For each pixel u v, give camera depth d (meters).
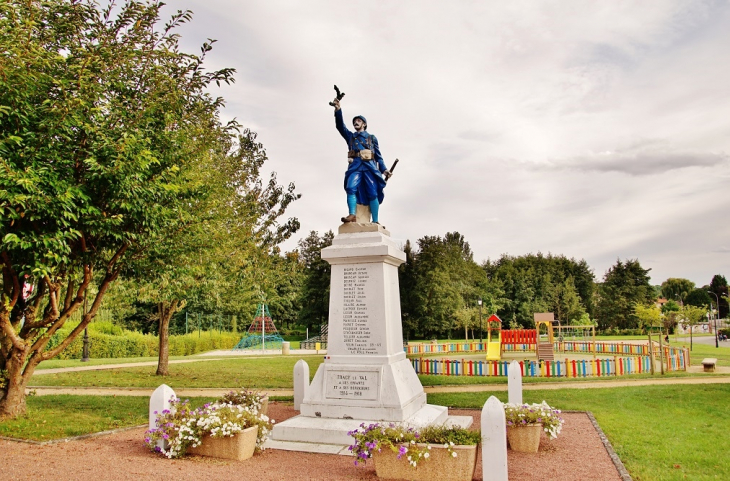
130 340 36.44
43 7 10.73
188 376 21.27
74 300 11.69
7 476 6.96
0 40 9.03
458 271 66.19
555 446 9.20
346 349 10.04
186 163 12.73
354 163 11.16
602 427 10.74
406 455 7.03
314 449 8.84
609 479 7.29
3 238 8.88
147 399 14.86
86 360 28.31
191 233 13.19
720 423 11.22
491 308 54.03
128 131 10.42
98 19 11.15
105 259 12.25
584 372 21.83
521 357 32.12
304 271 67.31
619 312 68.38
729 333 63.56
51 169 9.46
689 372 22.12
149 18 11.40
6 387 11.46
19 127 9.66
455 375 22.56
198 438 8.17
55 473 7.13
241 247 23.38
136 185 10.09
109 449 8.62
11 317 11.89
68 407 13.07
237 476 7.23
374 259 10.13
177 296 19.81
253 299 33.94
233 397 10.82
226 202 21.86
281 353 39.38
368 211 11.33
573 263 75.25
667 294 118.94
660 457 8.48
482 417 7.00
